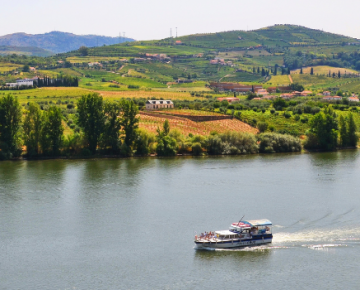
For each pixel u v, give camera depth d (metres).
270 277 196.75
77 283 193.00
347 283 191.50
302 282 192.75
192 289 188.25
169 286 190.88
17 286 190.62
